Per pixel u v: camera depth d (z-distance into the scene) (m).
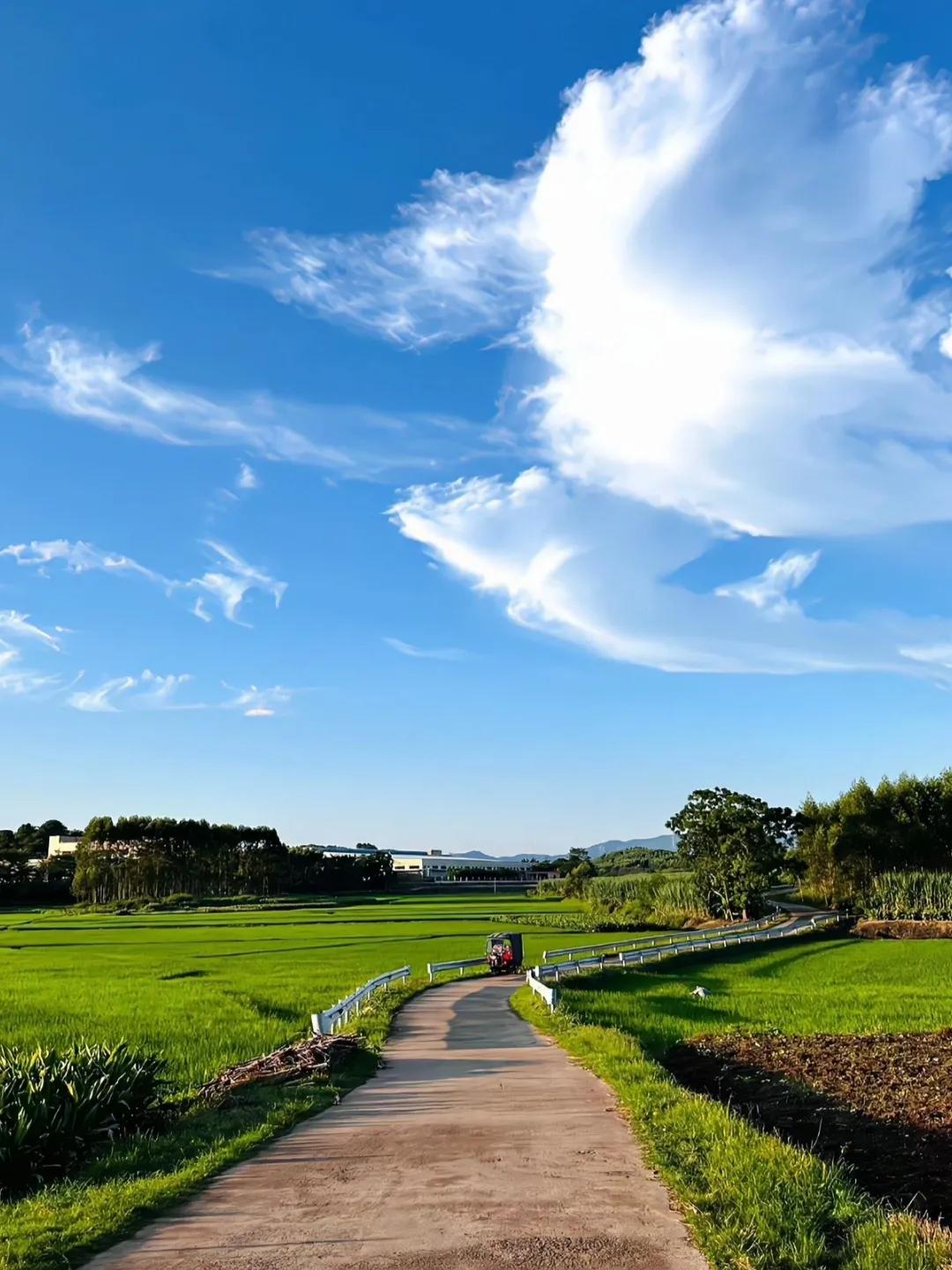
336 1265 6.91
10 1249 7.33
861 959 55.84
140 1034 25.56
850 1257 6.79
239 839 175.00
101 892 154.75
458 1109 13.19
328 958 60.31
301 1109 13.05
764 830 100.00
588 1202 8.36
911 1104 14.05
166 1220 8.18
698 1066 18.80
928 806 107.50
